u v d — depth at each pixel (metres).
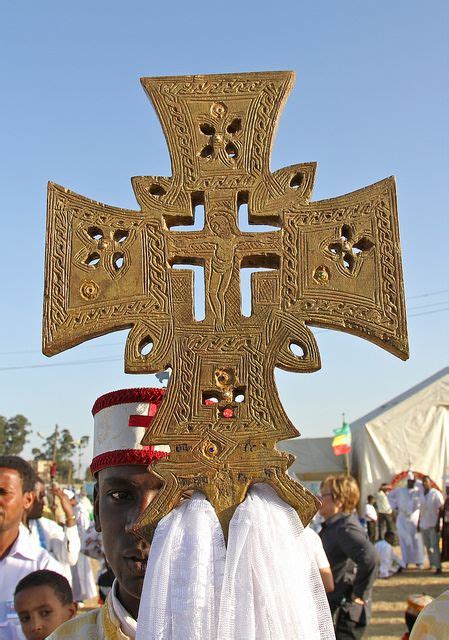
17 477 3.37
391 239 1.77
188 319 1.71
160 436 1.62
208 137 1.86
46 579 2.87
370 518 14.21
